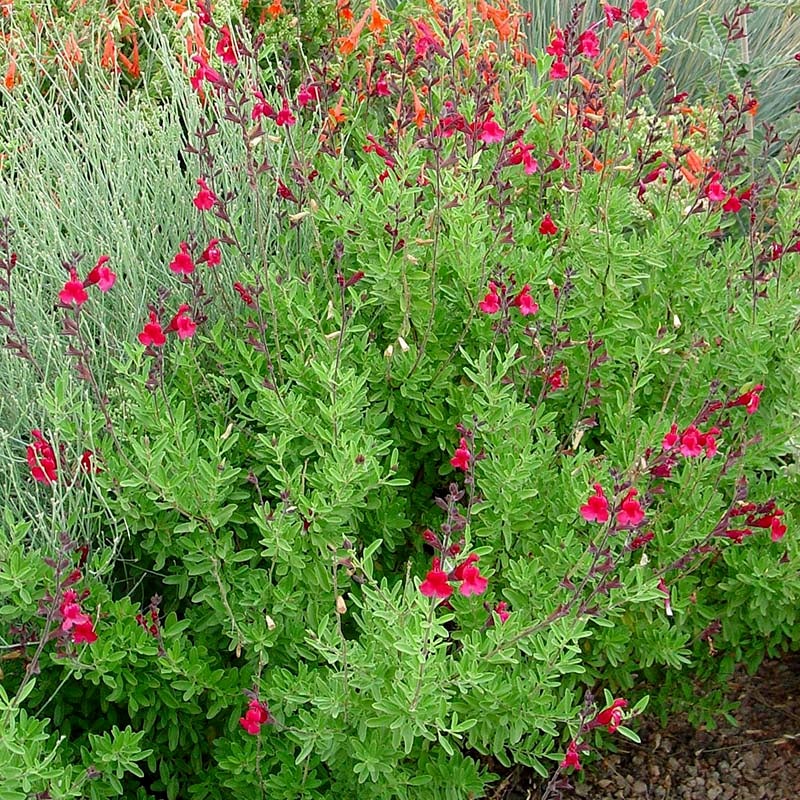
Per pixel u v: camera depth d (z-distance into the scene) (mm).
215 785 2758
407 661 2211
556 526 2791
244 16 4535
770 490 3057
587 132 3805
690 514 2906
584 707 2402
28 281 3146
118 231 3275
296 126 3676
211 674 2574
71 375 3035
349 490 2539
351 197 3430
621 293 3170
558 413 3170
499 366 2744
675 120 4066
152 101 4117
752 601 2965
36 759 2199
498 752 2598
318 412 2934
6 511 2480
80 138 3711
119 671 2553
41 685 2676
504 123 3643
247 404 3156
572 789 3109
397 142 3303
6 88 3723
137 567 2830
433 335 3076
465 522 2297
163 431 2693
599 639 2852
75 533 2732
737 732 3256
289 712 2525
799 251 3084
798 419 3033
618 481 2324
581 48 3346
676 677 3229
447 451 3156
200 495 2559
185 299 3354
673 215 3365
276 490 2875
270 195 3619
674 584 2914
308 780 2582
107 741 2402
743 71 4406
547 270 3137
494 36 4496
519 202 3850
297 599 2598
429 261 3195
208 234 3531
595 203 3512
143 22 4539
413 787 2615
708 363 3146
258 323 2969
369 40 4137
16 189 3527
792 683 3404
